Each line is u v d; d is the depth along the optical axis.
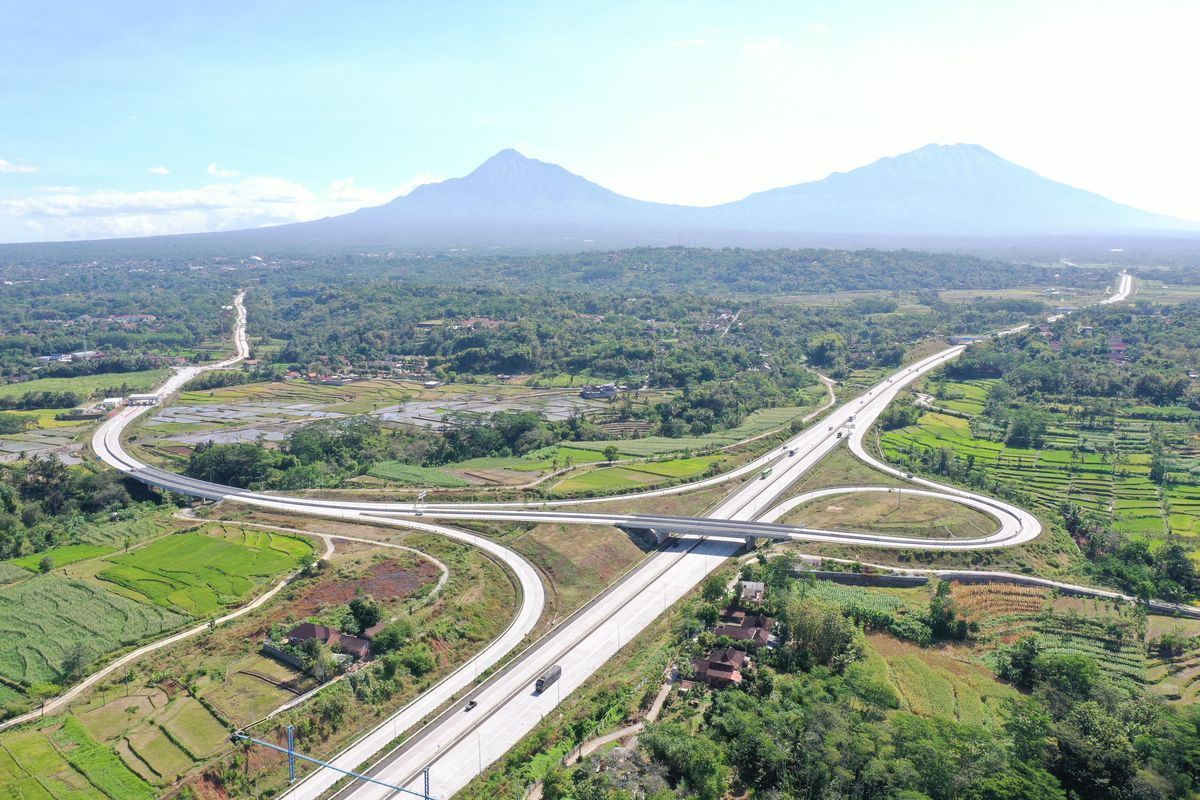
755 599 153.50
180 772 105.56
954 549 176.75
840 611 142.62
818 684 120.88
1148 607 155.62
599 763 103.12
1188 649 139.25
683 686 126.19
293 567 172.62
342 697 121.38
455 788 104.00
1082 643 142.88
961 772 96.56
